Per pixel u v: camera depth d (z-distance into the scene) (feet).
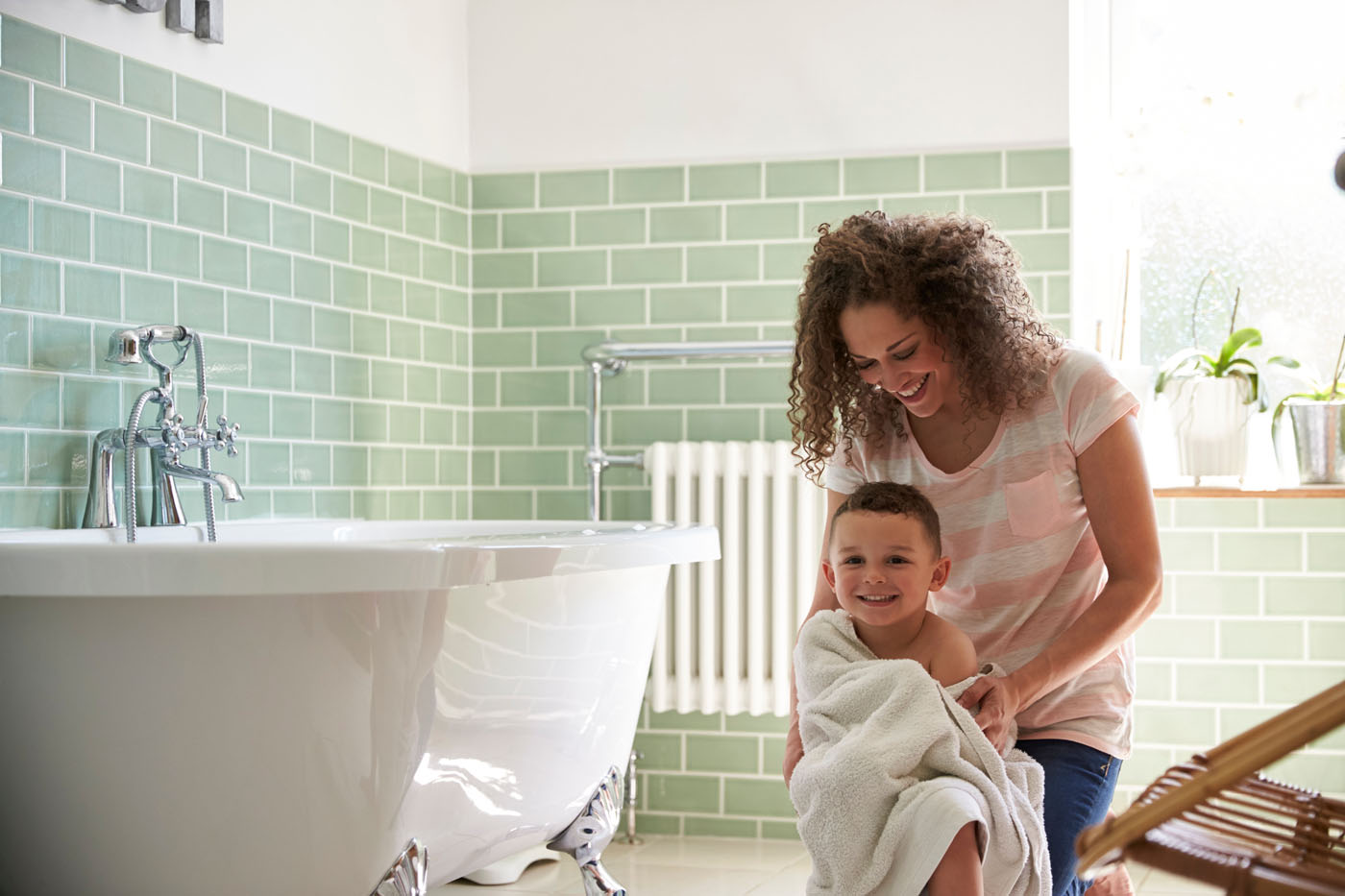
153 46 8.80
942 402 5.81
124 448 8.14
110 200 8.46
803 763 5.47
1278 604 10.59
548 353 11.77
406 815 5.93
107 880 5.74
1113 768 5.84
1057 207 10.88
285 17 9.93
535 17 11.83
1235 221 11.20
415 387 11.25
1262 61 11.15
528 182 11.84
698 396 11.43
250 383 9.55
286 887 5.73
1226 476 10.73
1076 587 5.92
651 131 11.59
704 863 10.43
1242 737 3.22
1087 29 11.36
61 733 5.60
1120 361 11.02
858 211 11.19
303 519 10.01
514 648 6.31
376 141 10.85
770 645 10.92
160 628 5.41
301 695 5.49
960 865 5.01
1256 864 2.85
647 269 11.58
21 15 7.86
